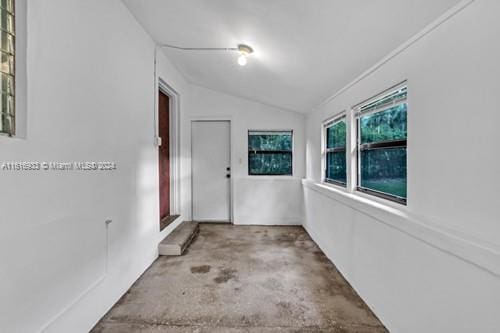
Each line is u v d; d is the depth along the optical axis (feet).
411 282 4.74
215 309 6.32
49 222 4.46
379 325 5.73
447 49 4.06
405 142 5.62
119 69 6.82
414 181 4.97
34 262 4.16
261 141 14.76
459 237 3.62
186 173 14.14
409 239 4.79
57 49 4.63
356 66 6.68
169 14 7.17
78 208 5.20
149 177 8.90
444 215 4.18
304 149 14.56
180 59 10.71
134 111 7.73
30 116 4.09
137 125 7.94
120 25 6.86
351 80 7.64
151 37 8.93
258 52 8.02
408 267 4.83
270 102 13.80
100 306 5.92
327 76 7.97
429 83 4.49
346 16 4.88
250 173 14.83
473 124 3.60
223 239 11.87
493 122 3.31
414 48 4.88
